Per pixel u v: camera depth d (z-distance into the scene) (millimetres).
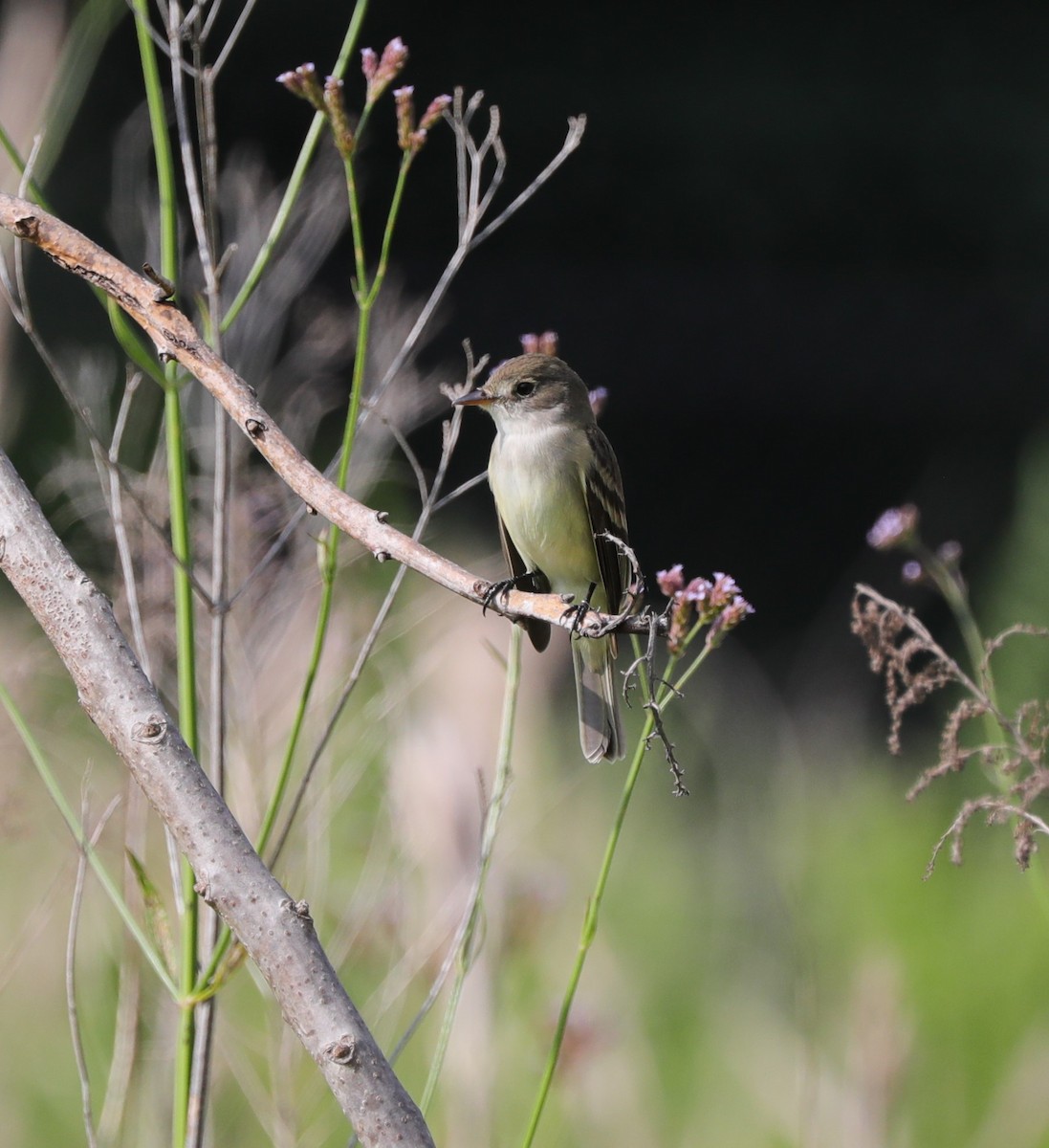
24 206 4027
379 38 35375
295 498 6863
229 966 5082
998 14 36469
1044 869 7594
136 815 6082
